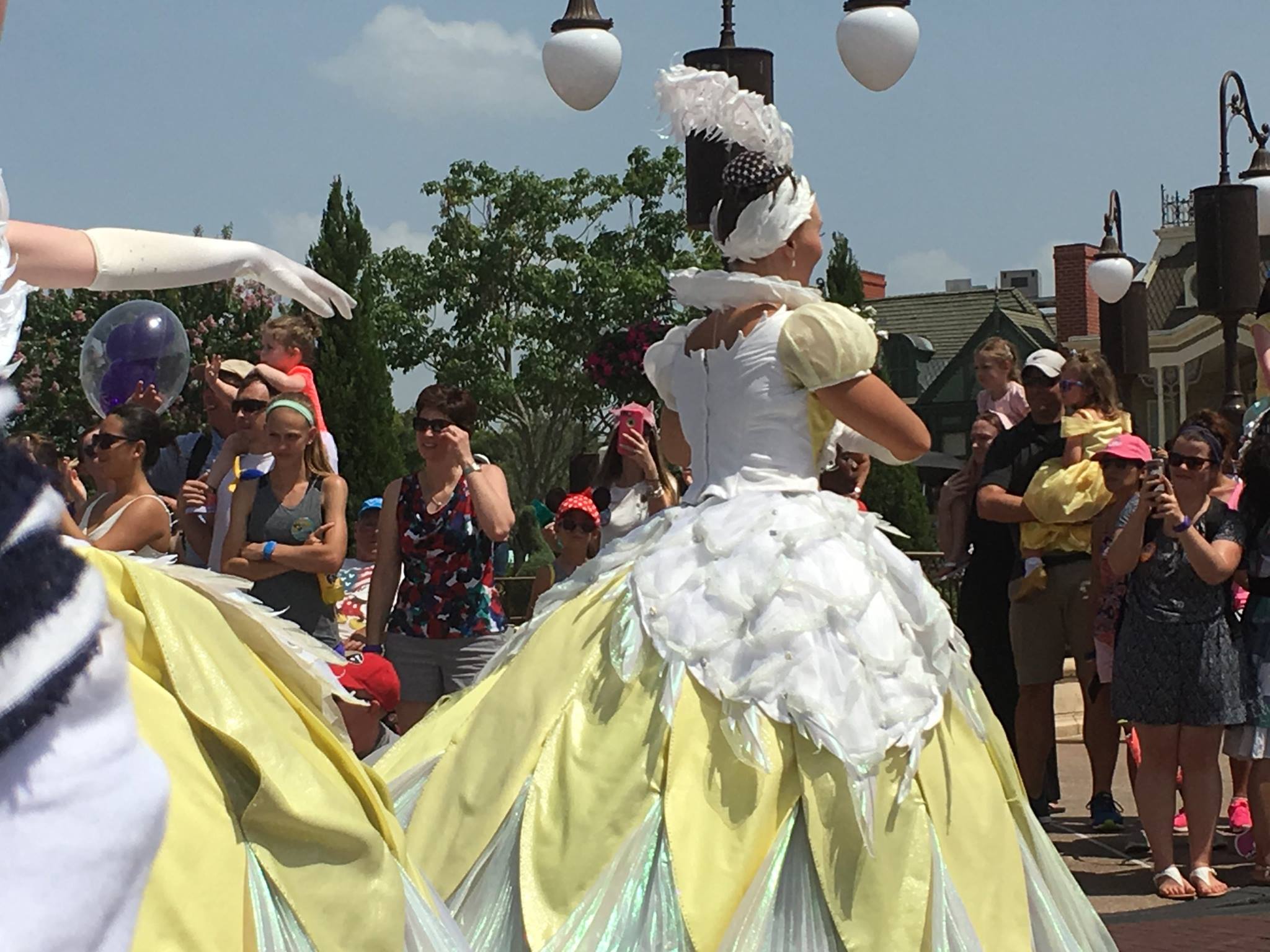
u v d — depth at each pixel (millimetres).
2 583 1447
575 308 34312
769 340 3709
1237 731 5871
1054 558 6852
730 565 3451
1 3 1576
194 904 1821
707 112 3818
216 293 19094
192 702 2004
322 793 2070
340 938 2027
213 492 5934
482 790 3377
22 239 1875
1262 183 9094
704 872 3131
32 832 1508
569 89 6969
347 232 17562
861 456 6109
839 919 3115
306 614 5746
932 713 3357
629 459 6777
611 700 3375
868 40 6434
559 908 3154
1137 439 6453
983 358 8336
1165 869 5734
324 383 16969
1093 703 6926
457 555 5730
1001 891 3293
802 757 3234
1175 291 31469
